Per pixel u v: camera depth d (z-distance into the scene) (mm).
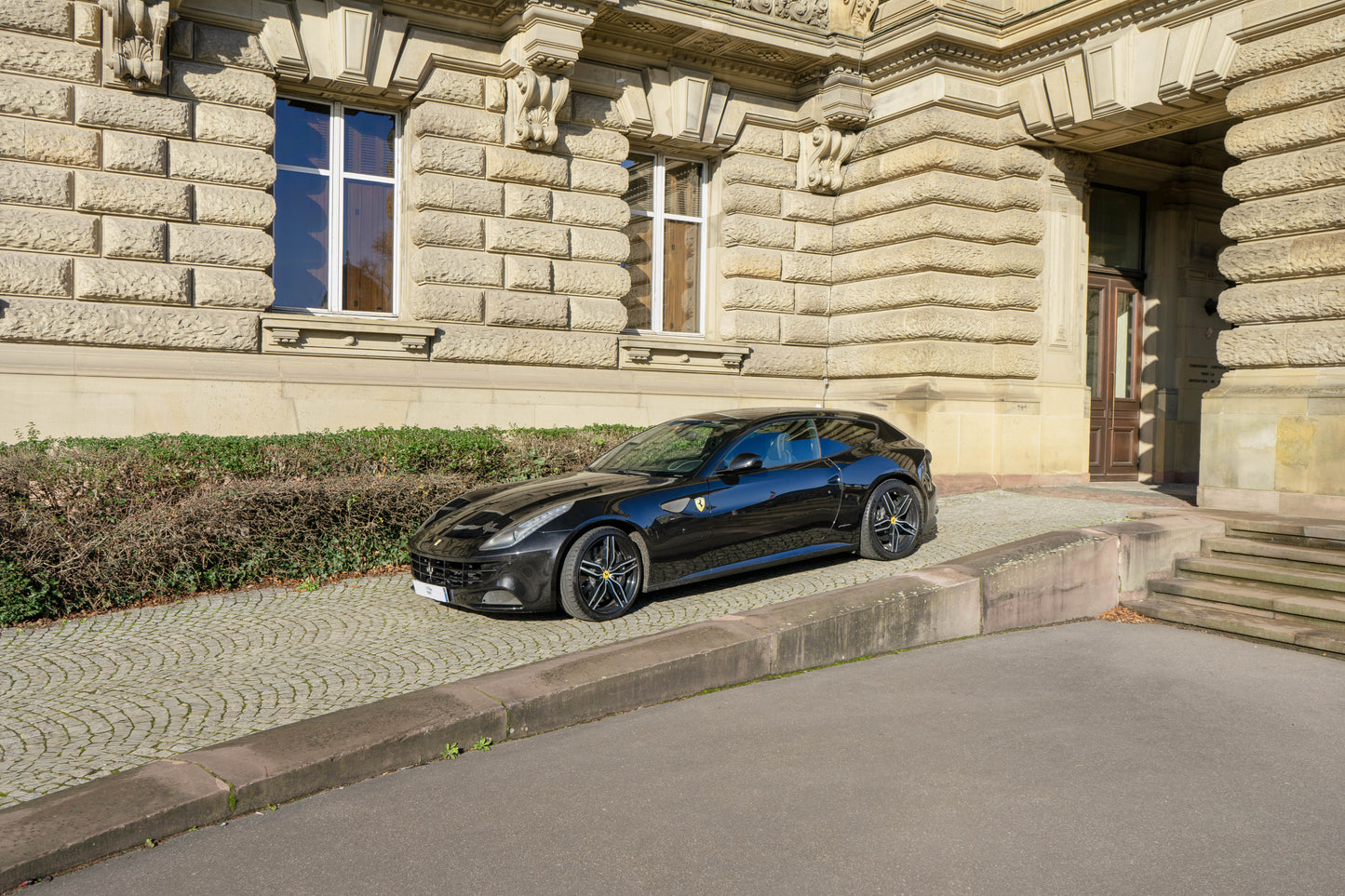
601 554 6781
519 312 12102
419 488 8430
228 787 4215
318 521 8086
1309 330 9516
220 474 8102
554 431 10781
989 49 12805
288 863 3803
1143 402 14945
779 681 6141
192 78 10281
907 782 4516
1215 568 8266
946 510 10938
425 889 3590
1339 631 6992
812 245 14469
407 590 7734
